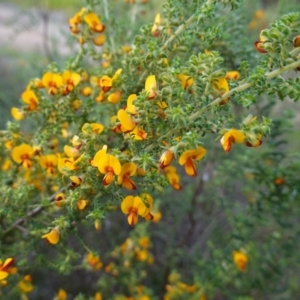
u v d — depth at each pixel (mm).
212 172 449
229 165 375
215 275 386
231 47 308
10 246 271
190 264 486
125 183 197
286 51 187
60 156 254
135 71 250
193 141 182
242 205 510
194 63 198
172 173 254
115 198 210
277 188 351
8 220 250
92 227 410
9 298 330
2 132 263
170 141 197
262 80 188
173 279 423
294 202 369
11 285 307
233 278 413
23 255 253
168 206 473
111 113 264
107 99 250
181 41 242
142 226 394
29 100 259
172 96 197
